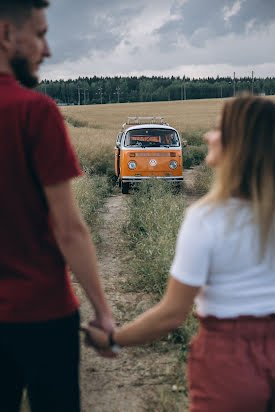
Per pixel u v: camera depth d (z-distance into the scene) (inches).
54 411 54.0
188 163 736.3
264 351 47.9
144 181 414.6
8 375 53.8
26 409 93.5
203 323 50.7
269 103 49.2
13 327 50.1
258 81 6127.0
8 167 48.3
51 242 51.8
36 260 50.8
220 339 48.4
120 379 116.1
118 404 105.3
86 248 51.4
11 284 50.0
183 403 103.9
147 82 6943.9
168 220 236.7
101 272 204.1
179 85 6441.9
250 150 48.0
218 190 48.8
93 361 125.6
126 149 440.8
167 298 49.7
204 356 49.1
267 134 47.9
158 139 455.8
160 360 124.9
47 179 48.4
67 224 50.1
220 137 51.4
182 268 47.9
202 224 47.3
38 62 54.4
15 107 47.9
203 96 6358.3
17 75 53.1
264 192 47.1
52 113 48.9
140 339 52.5
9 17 49.7
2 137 47.7
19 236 50.0
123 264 216.4
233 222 46.9
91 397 108.0
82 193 336.2
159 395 108.4
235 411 46.8
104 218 327.6
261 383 46.5
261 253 47.1
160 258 178.1
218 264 48.1
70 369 54.1
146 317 51.4
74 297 55.0
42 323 50.6
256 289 48.3
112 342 55.2
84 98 6820.9
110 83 6988.2
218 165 52.3
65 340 52.7
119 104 3324.3
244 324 48.1
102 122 1782.7
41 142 48.1
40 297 50.4
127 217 307.6
